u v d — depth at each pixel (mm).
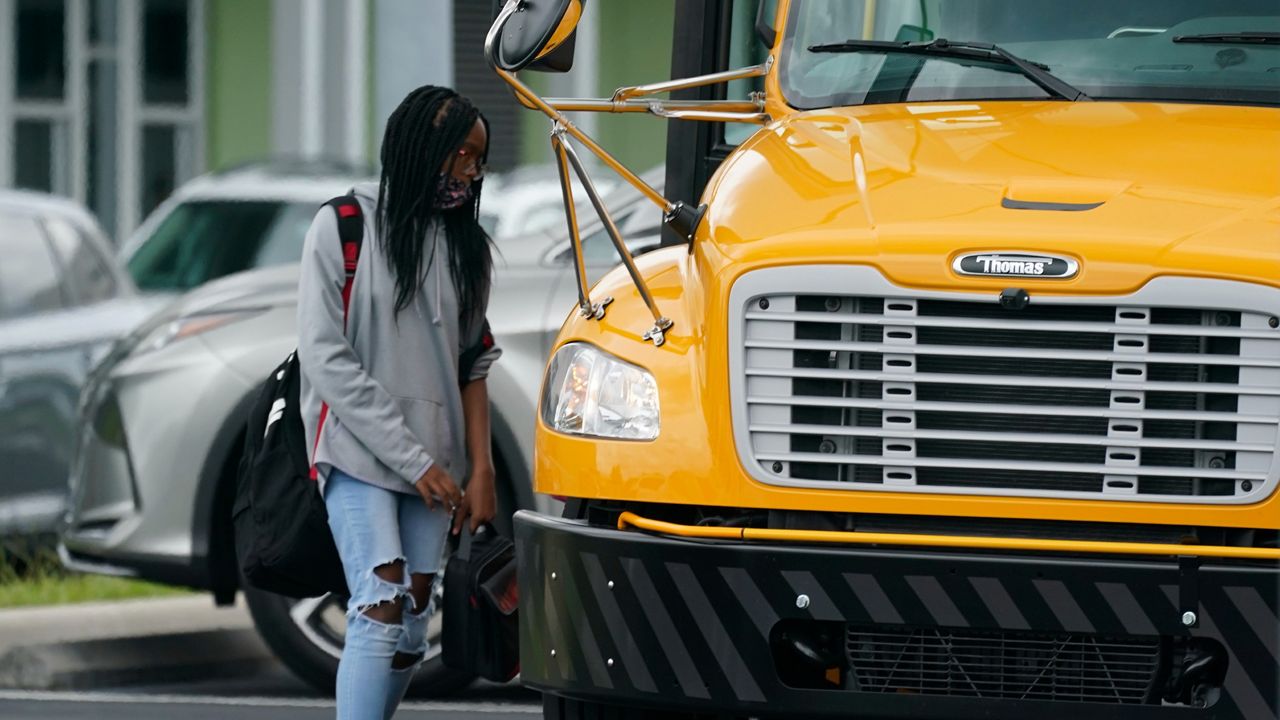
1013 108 13719
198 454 18484
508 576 13820
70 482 19859
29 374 26094
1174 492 11438
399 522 13742
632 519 12000
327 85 46625
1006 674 11438
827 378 11641
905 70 14367
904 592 11320
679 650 11633
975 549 11406
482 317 14047
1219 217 11633
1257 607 11070
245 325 18781
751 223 12148
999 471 11531
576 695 12047
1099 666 11383
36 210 27141
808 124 13797
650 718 12727
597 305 12672
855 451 11648
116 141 51406
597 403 12219
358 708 13383
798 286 11602
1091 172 12289
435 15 40594
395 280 13422
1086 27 14188
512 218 34125
